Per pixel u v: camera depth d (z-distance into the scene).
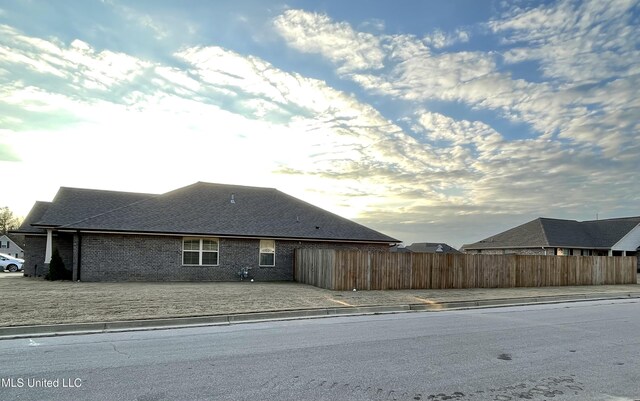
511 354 7.33
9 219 78.69
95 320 9.85
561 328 10.19
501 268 21.59
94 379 5.64
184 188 25.23
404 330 9.73
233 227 22.66
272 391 5.20
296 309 12.30
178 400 4.86
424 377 5.86
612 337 9.04
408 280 19.27
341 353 7.27
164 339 8.50
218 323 10.60
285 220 24.86
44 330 9.09
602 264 25.16
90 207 23.92
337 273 17.73
